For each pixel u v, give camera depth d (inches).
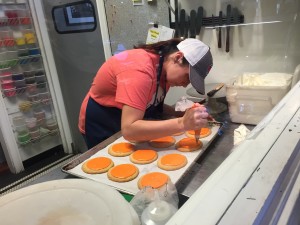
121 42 74.7
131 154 38.1
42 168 92.4
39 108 94.7
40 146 97.8
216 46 60.7
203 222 11.7
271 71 55.7
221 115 50.1
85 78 85.5
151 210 21.9
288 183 15.0
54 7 82.1
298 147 17.4
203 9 59.6
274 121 21.1
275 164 15.5
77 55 84.2
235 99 45.1
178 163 34.3
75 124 97.1
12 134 87.3
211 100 53.4
